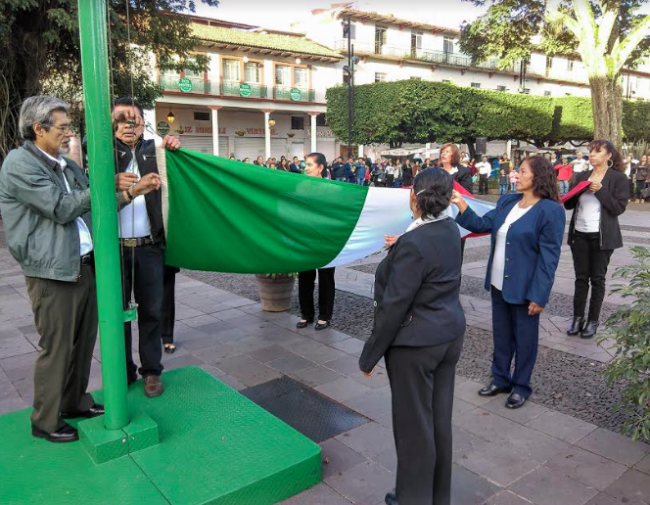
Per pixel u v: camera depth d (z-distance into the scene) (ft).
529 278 11.61
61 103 8.73
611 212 15.72
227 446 9.32
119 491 8.03
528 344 11.92
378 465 9.84
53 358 9.09
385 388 13.24
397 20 129.18
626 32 66.85
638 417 9.21
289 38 121.80
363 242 14.05
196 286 24.11
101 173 8.23
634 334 9.08
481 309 20.12
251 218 12.60
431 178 7.61
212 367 14.69
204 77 104.83
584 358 14.93
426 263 7.41
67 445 9.30
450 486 8.33
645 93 178.91
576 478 9.33
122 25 45.14
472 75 144.05
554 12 61.05
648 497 8.77
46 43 46.11
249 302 21.26
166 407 10.75
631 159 72.49
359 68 126.52
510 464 9.80
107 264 8.59
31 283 8.77
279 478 8.63
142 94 52.90
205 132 115.14
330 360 15.11
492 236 12.49
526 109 103.86
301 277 17.67
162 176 11.25
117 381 9.02
